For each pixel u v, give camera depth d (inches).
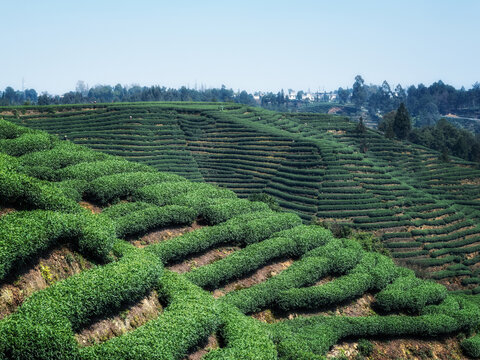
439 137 6087.6
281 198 3843.5
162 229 1301.7
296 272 1311.5
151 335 789.2
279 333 1067.3
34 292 753.0
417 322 1337.4
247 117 5669.3
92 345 750.5
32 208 976.3
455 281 2878.9
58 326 680.4
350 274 1439.5
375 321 1272.1
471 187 4180.6
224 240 1334.9
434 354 1334.9
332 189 3811.5
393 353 1272.1
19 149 1409.9
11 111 4559.5
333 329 1190.9
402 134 5856.3
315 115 6274.6
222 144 4761.3
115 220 1185.4
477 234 3412.9
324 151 4357.8
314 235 1526.8
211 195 1560.0
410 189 3993.6
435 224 3503.9
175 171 4067.4
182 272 1176.2
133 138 4443.9
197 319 876.0
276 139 4776.1
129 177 1427.2
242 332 941.8
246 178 4143.7
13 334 626.5
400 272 1668.3
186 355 853.2
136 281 872.9
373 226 3373.5
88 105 4990.2
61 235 893.2
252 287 1210.6
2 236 751.7
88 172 1384.1
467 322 1446.9
